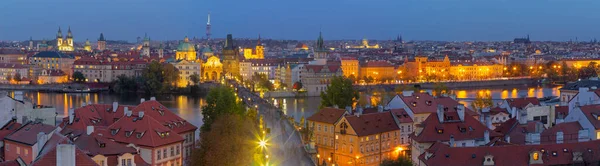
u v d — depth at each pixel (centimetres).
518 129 16700
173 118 19375
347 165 19262
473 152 12812
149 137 16388
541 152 12669
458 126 17125
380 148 19588
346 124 19175
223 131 17988
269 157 17412
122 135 16700
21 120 18738
